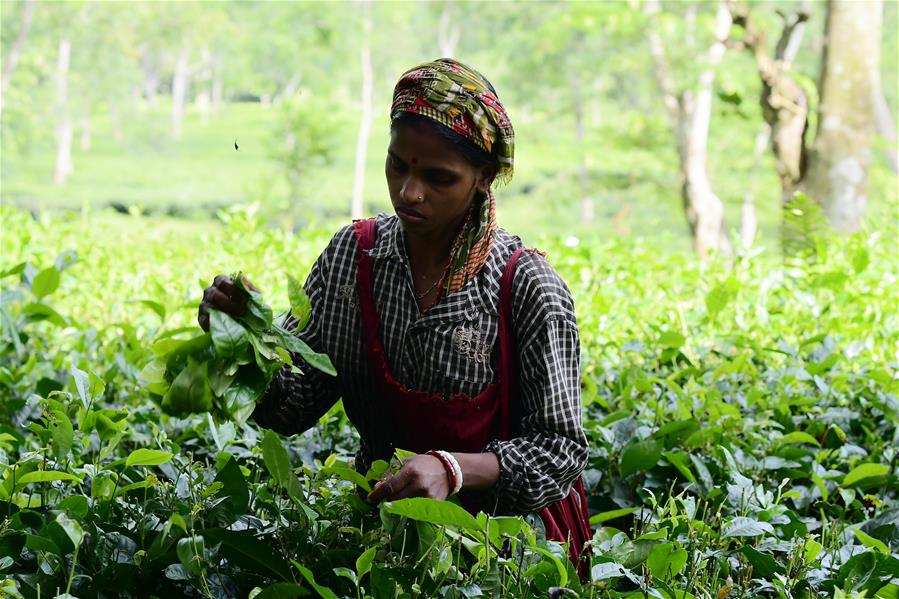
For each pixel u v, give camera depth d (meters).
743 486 2.88
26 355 4.24
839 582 2.44
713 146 27.20
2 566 2.11
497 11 47.81
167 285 6.24
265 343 2.09
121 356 3.83
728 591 2.35
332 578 2.28
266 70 49.00
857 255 5.55
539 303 2.28
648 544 2.43
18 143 47.44
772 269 6.17
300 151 27.75
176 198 44.66
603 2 16.17
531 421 2.28
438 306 2.28
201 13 51.78
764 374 4.17
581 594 2.20
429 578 2.14
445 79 2.11
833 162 9.98
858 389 4.05
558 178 35.69
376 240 2.35
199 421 3.40
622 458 3.14
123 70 55.06
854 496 3.19
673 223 32.16
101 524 2.33
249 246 7.01
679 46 16.72
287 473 2.27
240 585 2.25
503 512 2.30
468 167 2.15
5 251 6.74
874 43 9.99
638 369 3.77
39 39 45.28
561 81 36.25
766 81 10.23
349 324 2.36
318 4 33.09
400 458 2.16
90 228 7.93
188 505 2.38
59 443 2.31
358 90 58.84
